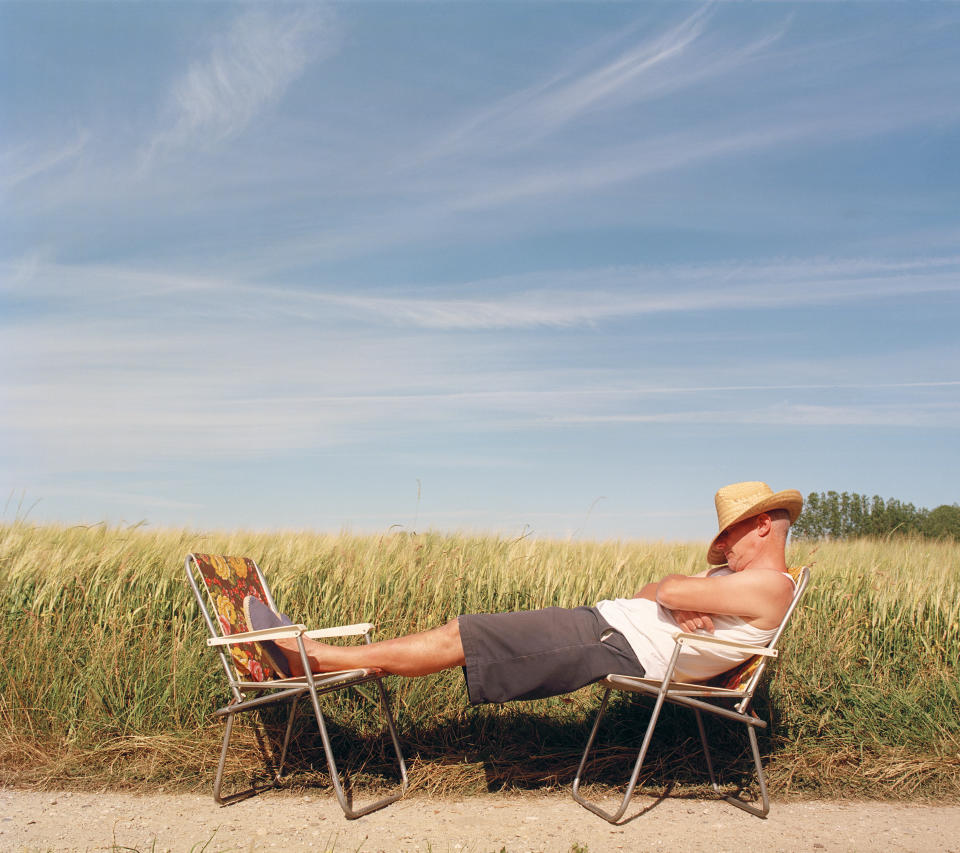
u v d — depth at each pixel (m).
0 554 4.86
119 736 3.86
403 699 4.02
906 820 3.19
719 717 3.95
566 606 4.75
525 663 3.19
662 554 6.12
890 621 4.55
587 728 4.04
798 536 15.43
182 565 4.82
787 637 4.32
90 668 4.04
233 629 3.50
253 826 3.08
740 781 3.64
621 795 3.49
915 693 4.05
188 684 3.97
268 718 3.92
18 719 3.94
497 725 4.01
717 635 3.25
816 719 3.98
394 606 4.61
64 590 4.53
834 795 3.49
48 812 3.21
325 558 5.09
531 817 3.21
